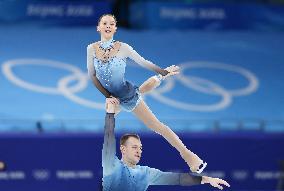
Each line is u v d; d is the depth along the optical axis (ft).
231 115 163.94
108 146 48.26
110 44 49.26
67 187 139.23
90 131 142.92
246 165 144.05
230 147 143.43
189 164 52.31
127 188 49.93
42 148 138.31
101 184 50.83
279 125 158.40
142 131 140.87
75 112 160.25
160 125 51.55
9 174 137.69
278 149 145.28
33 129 149.18
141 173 50.60
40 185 138.82
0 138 137.18
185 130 149.07
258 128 156.25
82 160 139.23
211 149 142.61
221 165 143.02
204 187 142.92
